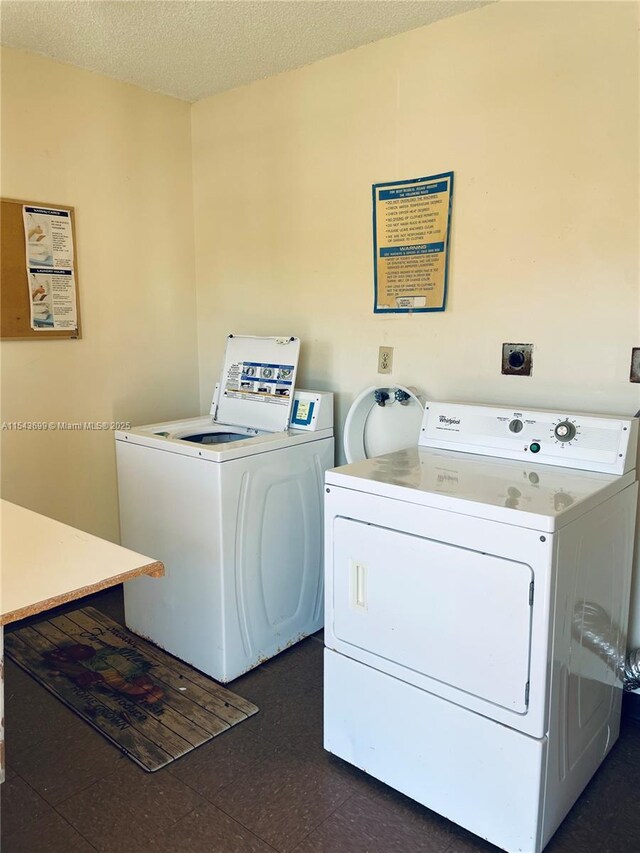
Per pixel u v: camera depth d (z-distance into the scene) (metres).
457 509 1.59
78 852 1.65
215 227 3.24
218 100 3.12
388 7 2.21
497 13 2.18
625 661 2.08
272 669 2.50
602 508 1.70
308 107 2.76
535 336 2.23
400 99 2.46
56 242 2.78
